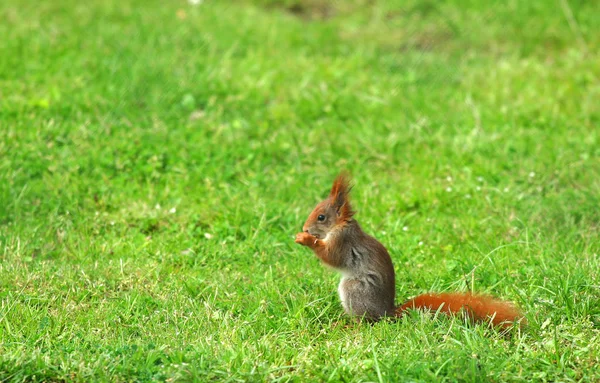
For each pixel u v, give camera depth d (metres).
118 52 16.84
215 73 16.22
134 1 20.25
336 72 16.48
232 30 18.58
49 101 14.61
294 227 11.25
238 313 8.96
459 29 19.17
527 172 12.77
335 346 7.95
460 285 9.43
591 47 17.78
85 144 13.33
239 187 12.49
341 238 8.60
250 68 16.53
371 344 7.85
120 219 11.45
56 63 16.22
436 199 12.08
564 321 8.45
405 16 20.06
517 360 7.59
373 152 13.55
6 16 18.55
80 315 8.76
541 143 13.67
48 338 8.12
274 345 8.00
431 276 9.82
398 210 11.91
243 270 10.16
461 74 16.84
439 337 8.12
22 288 9.41
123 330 8.46
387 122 14.59
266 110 15.01
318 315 8.80
